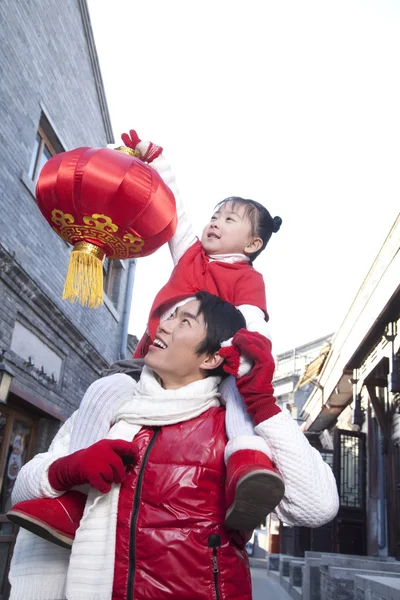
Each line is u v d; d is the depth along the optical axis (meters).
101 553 1.60
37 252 7.61
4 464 7.20
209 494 1.64
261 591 10.96
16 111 7.02
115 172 1.99
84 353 9.73
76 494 1.71
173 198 2.15
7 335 6.78
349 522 10.41
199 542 1.58
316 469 1.66
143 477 1.65
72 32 9.05
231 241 2.40
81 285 2.10
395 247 7.01
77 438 1.85
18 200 7.04
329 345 11.69
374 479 10.37
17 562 1.79
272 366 1.68
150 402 1.76
